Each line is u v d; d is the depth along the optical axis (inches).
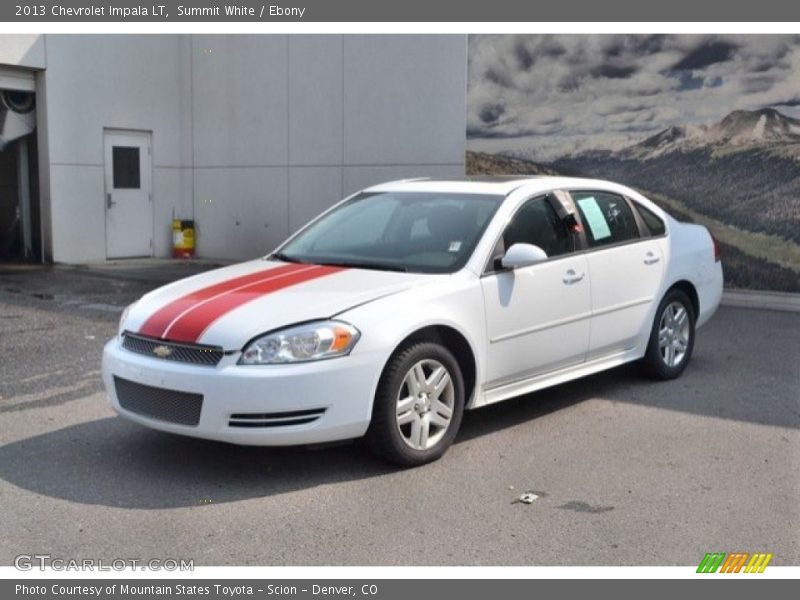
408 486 197.0
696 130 433.1
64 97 580.1
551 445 224.2
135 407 202.5
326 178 564.7
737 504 187.9
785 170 410.9
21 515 181.3
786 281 416.5
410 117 520.1
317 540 171.0
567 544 169.5
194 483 198.5
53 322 381.1
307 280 214.7
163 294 218.2
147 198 632.4
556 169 473.1
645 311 269.7
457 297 212.8
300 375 186.5
